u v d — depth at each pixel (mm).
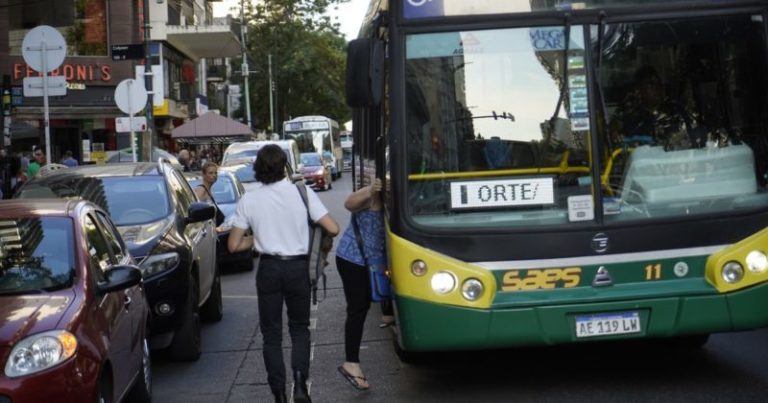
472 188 7441
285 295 7617
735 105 7609
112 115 39281
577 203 7418
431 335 7336
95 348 6348
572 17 7508
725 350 9172
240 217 7648
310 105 74312
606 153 7480
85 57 38906
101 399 6480
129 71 39312
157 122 46562
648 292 7328
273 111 72375
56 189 11320
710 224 7441
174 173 12430
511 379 8523
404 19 7492
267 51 71812
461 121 7477
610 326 7328
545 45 7516
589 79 7500
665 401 7523
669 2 7559
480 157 7461
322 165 46562
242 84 73062
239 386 8852
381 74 7430
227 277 16703
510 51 7508
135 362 7625
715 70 7598
